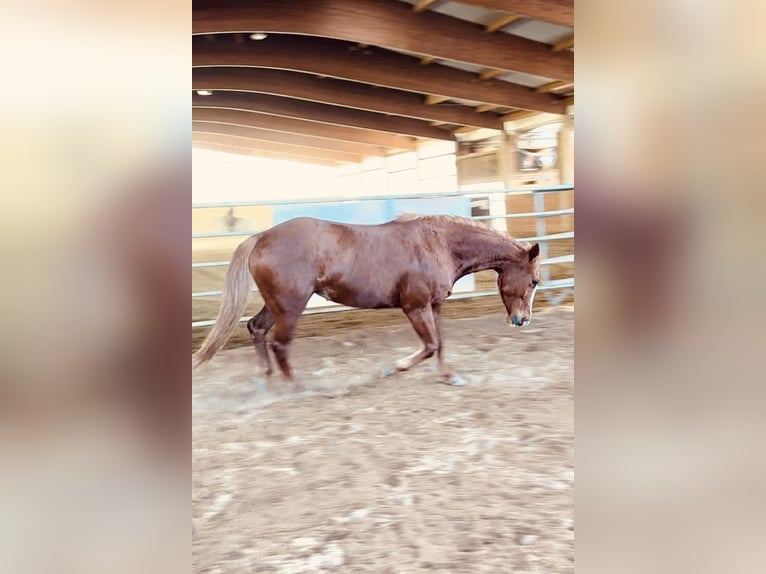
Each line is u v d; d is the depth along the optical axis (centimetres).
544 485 132
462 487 131
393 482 133
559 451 140
